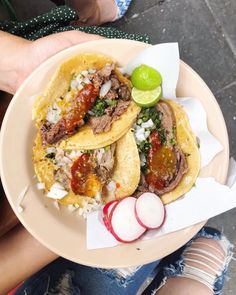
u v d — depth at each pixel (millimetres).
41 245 437
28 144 374
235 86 576
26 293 506
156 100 376
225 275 551
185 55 577
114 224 376
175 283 537
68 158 385
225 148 376
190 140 381
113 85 377
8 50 400
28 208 368
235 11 576
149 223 375
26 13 526
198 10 576
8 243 437
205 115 376
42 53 396
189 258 542
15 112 365
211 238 544
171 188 385
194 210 380
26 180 370
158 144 388
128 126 383
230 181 392
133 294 525
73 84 377
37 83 365
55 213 376
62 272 521
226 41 577
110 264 375
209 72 577
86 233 379
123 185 389
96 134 383
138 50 368
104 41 365
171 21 576
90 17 543
